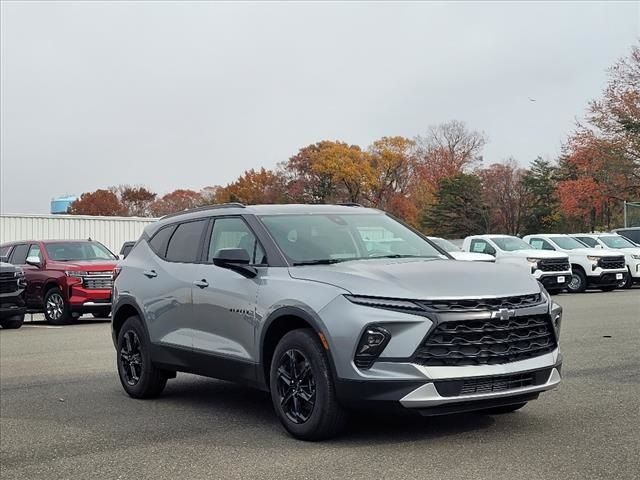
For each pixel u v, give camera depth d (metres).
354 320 5.69
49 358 12.05
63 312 18.44
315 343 5.98
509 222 72.62
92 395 8.81
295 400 6.17
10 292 17.20
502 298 5.80
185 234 8.10
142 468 5.70
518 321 5.84
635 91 49.56
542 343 6.02
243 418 7.26
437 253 7.32
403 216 77.31
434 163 81.00
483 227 70.19
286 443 6.16
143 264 8.50
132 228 36.44
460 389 5.54
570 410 6.93
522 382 5.82
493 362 5.68
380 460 5.50
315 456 5.70
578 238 28.02
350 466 5.39
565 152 54.09
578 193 51.72
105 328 17.33
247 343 6.72
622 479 4.90
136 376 8.53
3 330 17.56
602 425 6.35
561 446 5.73
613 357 9.95
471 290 5.77
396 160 80.69
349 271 6.13
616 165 49.41
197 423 7.12
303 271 6.41
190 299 7.50
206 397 8.46
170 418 7.41
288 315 6.22
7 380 10.06
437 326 5.54
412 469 5.25
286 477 5.23
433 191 77.19
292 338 6.15
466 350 5.61
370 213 7.76
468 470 5.18
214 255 7.50
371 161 80.25
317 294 6.03
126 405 8.16
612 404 7.14
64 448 6.46
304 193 77.25
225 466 5.61
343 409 5.89
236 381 6.96
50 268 18.91
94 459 6.05
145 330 8.24
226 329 6.99
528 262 24.30
